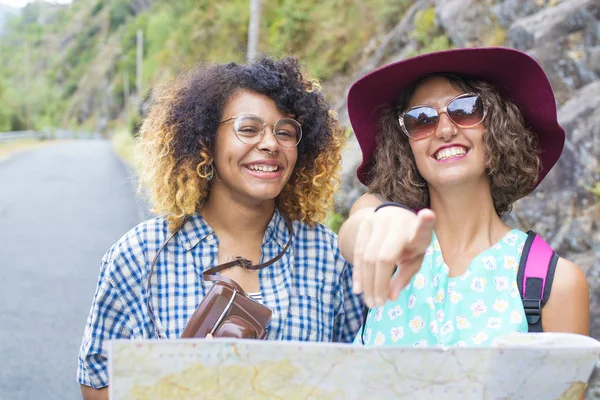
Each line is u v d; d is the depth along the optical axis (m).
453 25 8.57
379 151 2.08
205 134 2.02
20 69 116.19
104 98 82.94
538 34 6.53
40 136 43.56
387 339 1.86
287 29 14.14
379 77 1.94
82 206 12.94
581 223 5.20
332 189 2.27
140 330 1.98
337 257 2.17
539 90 1.89
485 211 1.93
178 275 2.00
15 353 5.23
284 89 2.03
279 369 1.36
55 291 7.05
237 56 2.47
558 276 1.75
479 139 1.86
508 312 1.75
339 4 13.52
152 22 37.00
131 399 1.34
